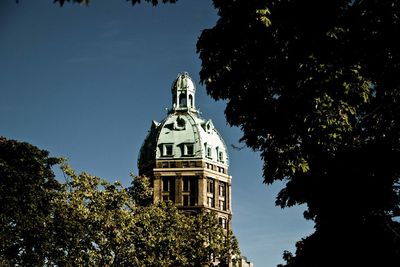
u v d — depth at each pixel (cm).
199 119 13725
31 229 4528
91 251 5128
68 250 4994
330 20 2238
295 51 2295
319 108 2277
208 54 2441
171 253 6281
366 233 2505
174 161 13075
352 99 2333
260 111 2431
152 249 5991
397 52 2169
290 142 2434
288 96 2341
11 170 4516
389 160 2530
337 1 2233
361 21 2183
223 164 13488
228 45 2386
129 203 5731
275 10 2308
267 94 2436
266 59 2366
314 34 2261
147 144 13500
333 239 2553
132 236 5703
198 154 13062
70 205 5128
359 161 2553
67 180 5419
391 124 2430
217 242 7112
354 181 2555
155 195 12862
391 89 2267
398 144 2528
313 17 2252
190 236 6962
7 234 4406
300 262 2702
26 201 4575
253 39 2348
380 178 2548
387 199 2541
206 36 2431
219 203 13212
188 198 12850
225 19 2362
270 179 2514
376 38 2172
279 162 2452
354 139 2548
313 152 2469
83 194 5331
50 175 4888
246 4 2305
